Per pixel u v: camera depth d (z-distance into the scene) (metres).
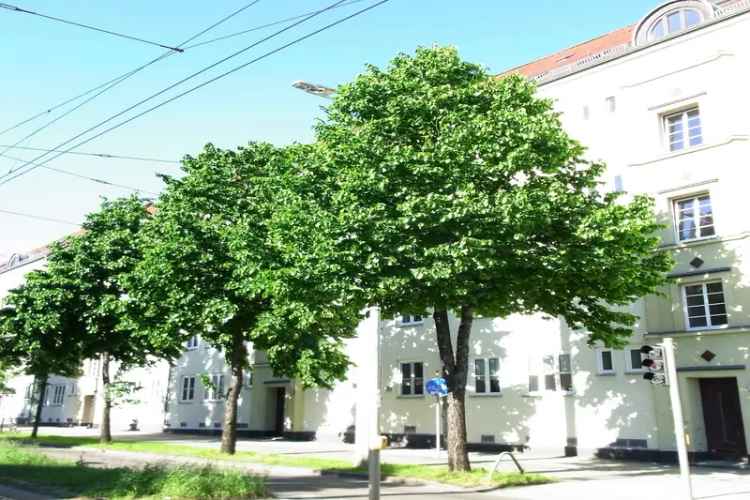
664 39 23.78
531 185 16.09
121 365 32.47
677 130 23.52
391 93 16.66
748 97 21.67
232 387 24.44
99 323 27.80
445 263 14.02
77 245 28.56
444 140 15.32
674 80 23.41
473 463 21.84
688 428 21.16
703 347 21.16
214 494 11.84
